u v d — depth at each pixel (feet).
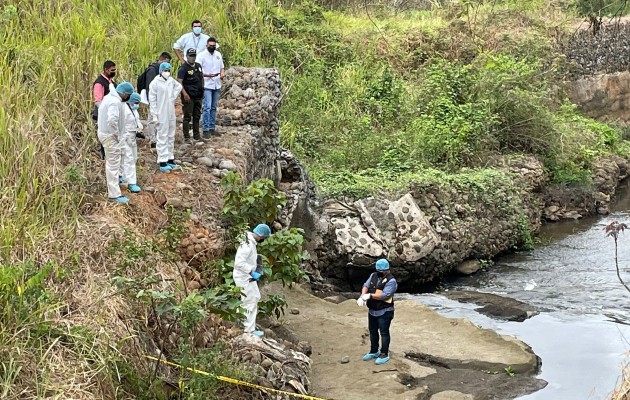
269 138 50.26
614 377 36.96
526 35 91.45
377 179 59.06
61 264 29.01
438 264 54.65
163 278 31.27
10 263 27.61
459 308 47.60
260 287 43.16
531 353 39.14
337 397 33.32
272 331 37.27
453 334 41.57
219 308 31.09
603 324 44.39
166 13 63.16
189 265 34.58
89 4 55.16
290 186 50.65
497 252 59.98
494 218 60.95
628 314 46.03
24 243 28.81
